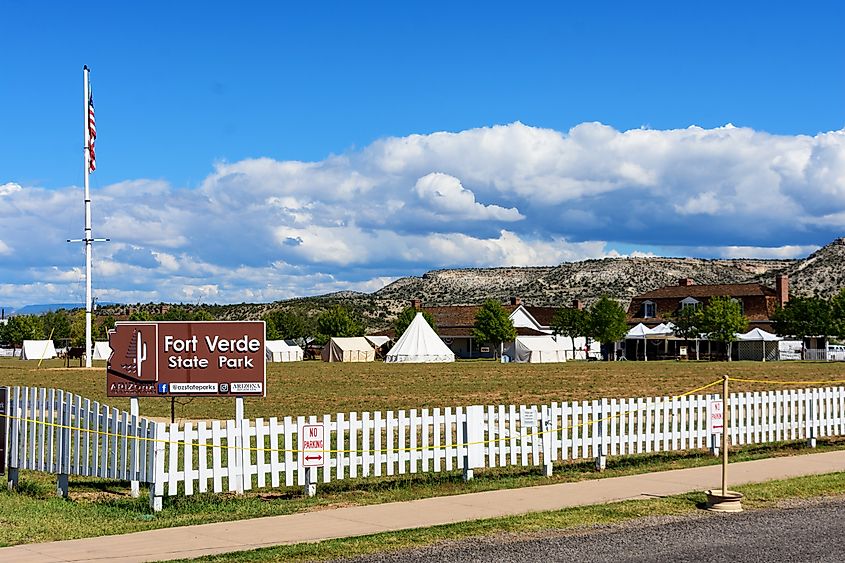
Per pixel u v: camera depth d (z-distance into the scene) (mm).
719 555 9625
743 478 15164
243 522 11938
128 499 13742
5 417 14961
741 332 91125
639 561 9398
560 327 98062
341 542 10508
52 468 14320
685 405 18516
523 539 10609
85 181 59656
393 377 54531
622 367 68312
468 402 33531
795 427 20000
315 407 31391
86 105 57844
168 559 9781
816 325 87500
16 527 11641
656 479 15172
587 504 12852
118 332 14898
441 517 12070
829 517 11750
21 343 135750
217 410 29547
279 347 99812
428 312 114188
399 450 15000
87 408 13805
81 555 10016
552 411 16422
